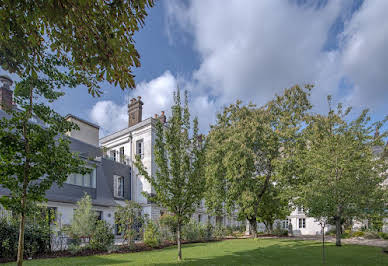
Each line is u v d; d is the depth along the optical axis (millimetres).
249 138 21422
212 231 22938
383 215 16359
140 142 28188
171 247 16703
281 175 20656
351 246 16812
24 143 5855
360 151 16844
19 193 5902
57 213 16250
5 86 18328
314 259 11805
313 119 20031
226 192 22781
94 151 23891
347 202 15617
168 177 11648
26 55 5195
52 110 6281
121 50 4805
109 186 24234
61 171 6172
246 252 13797
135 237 16781
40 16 4590
